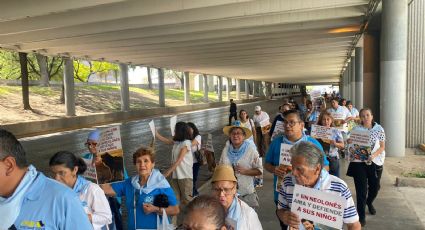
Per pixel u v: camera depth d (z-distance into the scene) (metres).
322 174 3.29
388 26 12.43
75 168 4.00
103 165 4.90
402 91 12.43
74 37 23.48
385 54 12.52
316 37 24.20
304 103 17.08
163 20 19.36
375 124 6.64
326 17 18.53
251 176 5.51
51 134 25.84
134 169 12.97
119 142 4.86
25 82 32.09
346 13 18.14
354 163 6.54
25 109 32.41
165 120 36.28
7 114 30.14
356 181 6.52
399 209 7.34
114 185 4.59
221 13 17.92
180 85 95.56
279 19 19.42
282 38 24.72
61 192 2.19
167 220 4.12
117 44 26.89
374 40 17.12
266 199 8.40
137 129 27.97
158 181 4.35
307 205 3.15
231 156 5.56
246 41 25.78
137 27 20.09
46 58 43.75
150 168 4.38
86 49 29.97
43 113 33.09
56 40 25.45
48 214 2.14
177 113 47.31
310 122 12.80
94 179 4.92
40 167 14.10
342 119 11.88
